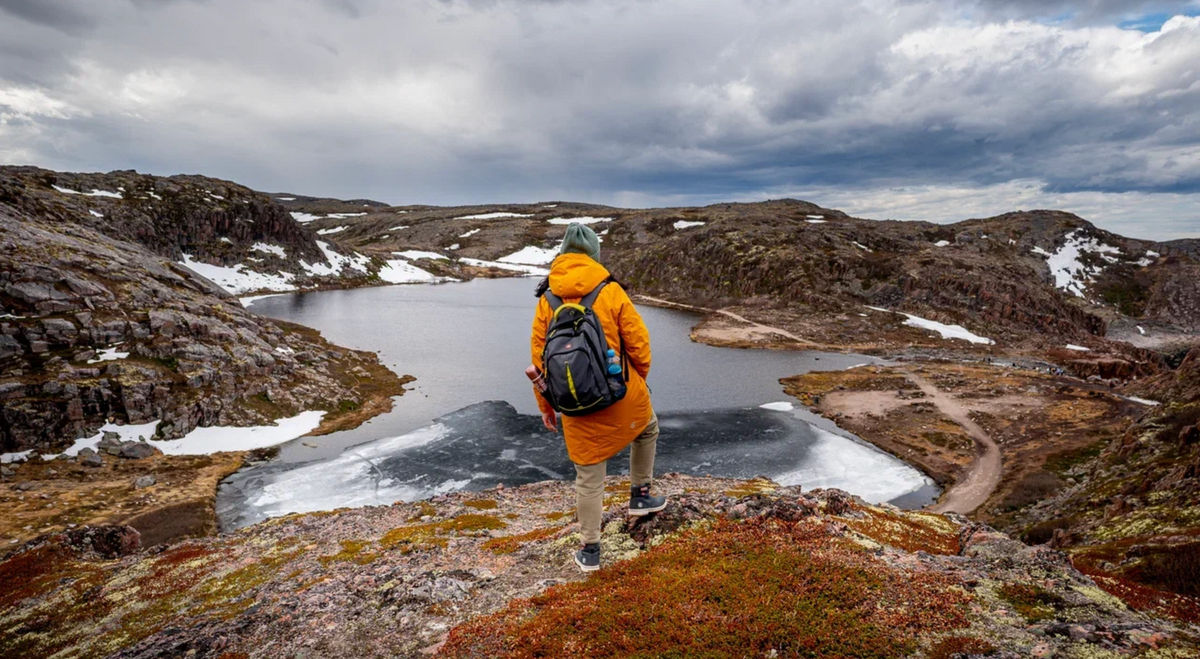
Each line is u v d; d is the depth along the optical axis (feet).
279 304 425.28
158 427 153.79
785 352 308.81
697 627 17.88
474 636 20.38
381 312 404.77
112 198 445.78
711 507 30.12
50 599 47.65
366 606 26.40
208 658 24.39
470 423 178.29
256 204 547.08
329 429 171.73
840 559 22.17
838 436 173.17
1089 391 212.23
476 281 651.25
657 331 374.02
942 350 319.06
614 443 20.11
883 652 16.66
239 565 50.55
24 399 139.54
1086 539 74.43
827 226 613.93
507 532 54.85
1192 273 551.18
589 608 19.92
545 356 17.06
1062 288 565.94
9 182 335.67
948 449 161.89
